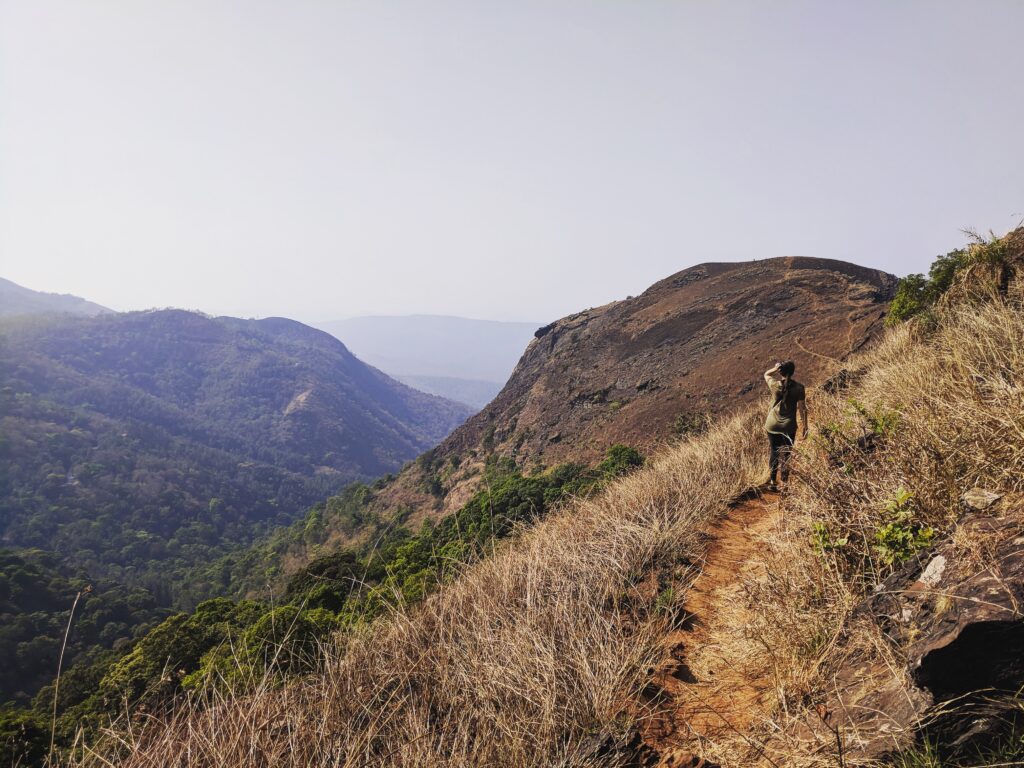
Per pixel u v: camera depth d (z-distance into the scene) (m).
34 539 137.75
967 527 2.50
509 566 4.73
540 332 110.69
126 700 3.12
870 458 3.85
